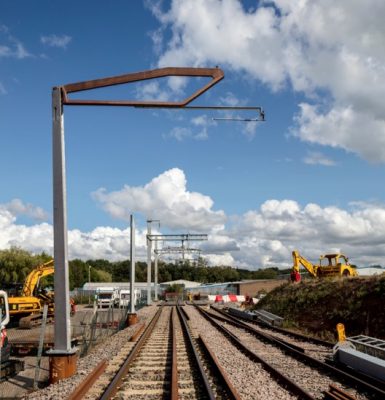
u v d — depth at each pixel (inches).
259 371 508.7
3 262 3009.4
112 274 6934.1
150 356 628.1
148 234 2324.1
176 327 1088.2
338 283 1103.6
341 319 941.8
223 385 434.6
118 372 469.7
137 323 1214.3
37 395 423.2
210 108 545.3
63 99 499.2
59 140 492.4
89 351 711.1
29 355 733.9
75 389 390.6
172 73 510.6
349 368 503.5
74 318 1537.9
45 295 1485.0
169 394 409.1
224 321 1307.8
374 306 873.5
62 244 487.5
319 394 402.6
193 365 550.9
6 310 552.4
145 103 512.4
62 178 489.1
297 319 1133.1
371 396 395.2
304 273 1948.8
